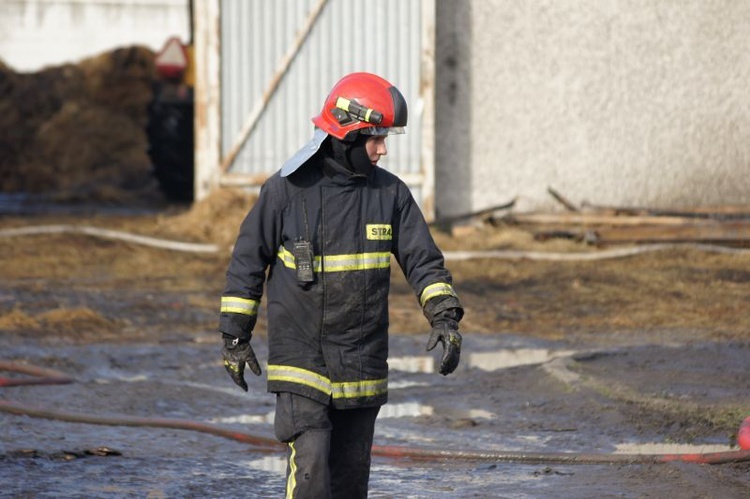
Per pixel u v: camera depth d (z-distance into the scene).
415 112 38.56
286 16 38.44
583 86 39.56
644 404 18.62
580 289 30.55
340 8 38.47
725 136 39.84
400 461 15.88
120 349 23.17
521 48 39.34
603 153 39.66
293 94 38.66
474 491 14.39
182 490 14.48
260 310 27.84
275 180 11.09
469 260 34.56
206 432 17.36
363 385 11.02
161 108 52.38
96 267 33.19
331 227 10.95
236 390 20.14
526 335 25.11
